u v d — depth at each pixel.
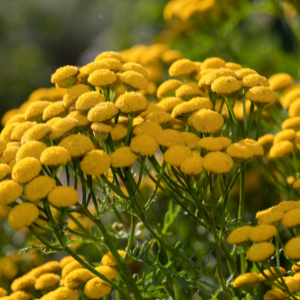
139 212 0.60
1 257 0.79
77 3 3.71
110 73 0.61
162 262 0.66
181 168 0.59
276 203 0.72
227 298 0.60
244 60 0.87
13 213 0.58
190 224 0.69
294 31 0.79
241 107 0.68
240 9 0.80
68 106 0.62
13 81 2.40
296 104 0.66
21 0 3.34
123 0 1.94
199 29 0.82
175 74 0.64
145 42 1.25
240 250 0.62
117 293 0.62
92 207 0.72
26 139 0.60
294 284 0.59
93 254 0.72
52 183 0.58
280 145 0.65
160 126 0.61
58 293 0.60
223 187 0.64
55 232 0.59
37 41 3.66
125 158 0.59
